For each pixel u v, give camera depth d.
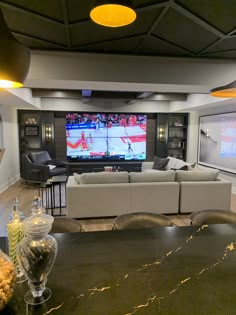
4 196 5.53
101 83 3.96
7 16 2.50
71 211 4.03
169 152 8.71
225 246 1.56
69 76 3.75
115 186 4.09
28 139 7.80
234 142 6.02
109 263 1.35
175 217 4.24
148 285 1.16
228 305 1.03
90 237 1.68
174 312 0.98
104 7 1.47
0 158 2.00
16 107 6.99
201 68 4.06
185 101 7.05
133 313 0.98
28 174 6.58
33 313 0.98
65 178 4.79
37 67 3.67
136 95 6.64
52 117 7.67
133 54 3.69
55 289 1.12
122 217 2.11
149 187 4.19
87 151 8.06
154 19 2.58
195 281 1.19
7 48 0.99
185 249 1.51
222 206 4.43
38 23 2.67
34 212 1.28
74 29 2.82
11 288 0.96
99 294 1.09
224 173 6.49
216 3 2.26
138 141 8.34
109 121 8.09
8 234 1.27
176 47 3.41
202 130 7.54
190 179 4.43
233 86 1.94
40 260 1.05
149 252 1.47
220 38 3.10
